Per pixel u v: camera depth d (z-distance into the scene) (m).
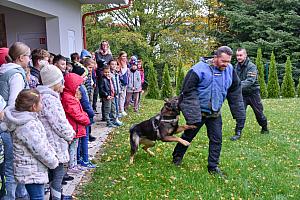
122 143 6.82
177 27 22.56
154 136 5.36
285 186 4.72
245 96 7.48
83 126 5.01
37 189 3.27
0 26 10.57
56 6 9.23
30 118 3.15
